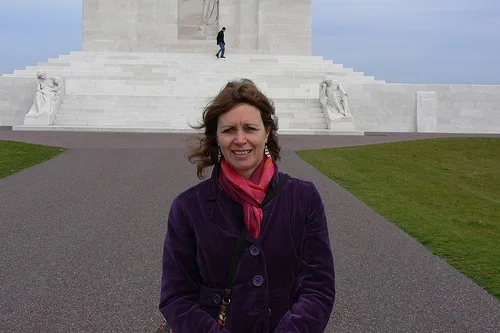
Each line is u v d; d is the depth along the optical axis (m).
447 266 8.73
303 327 3.63
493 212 14.48
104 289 7.64
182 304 3.73
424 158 21.30
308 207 3.79
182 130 28.11
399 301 7.37
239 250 3.63
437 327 6.62
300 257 3.79
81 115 30.38
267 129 3.94
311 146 22.53
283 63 38.25
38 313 6.87
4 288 7.64
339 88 30.83
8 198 13.13
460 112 33.94
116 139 23.77
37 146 20.38
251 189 3.68
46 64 36.16
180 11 42.53
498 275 8.35
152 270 8.40
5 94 31.86
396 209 12.75
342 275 8.31
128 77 34.34
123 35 40.75
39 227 10.70
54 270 8.35
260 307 3.64
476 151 23.06
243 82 3.92
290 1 41.56
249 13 42.09
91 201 12.84
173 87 33.62
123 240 9.91
